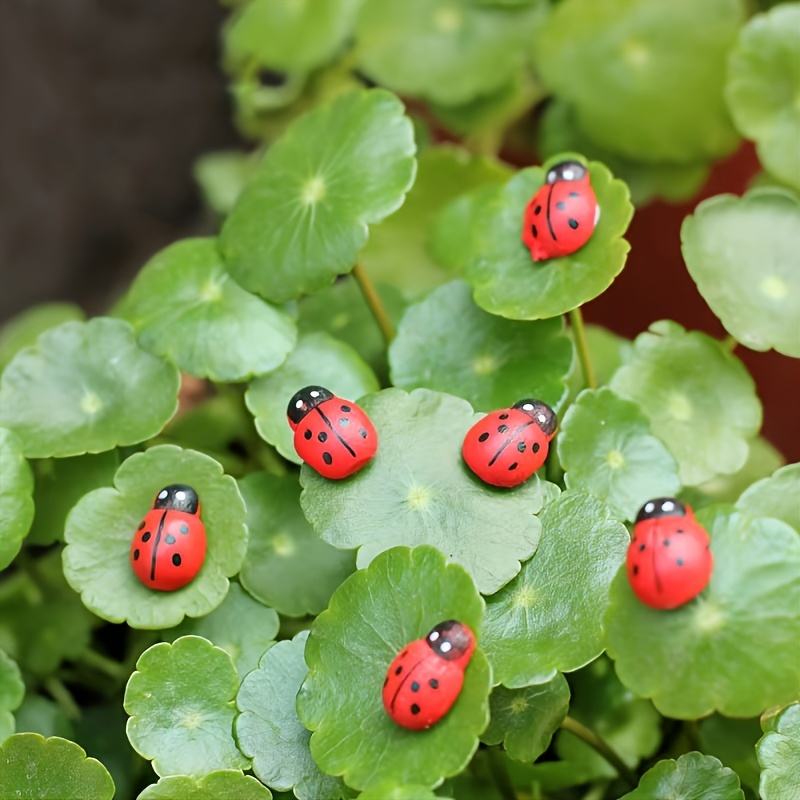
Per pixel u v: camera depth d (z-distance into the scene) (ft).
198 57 1.73
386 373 1.19
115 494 1.09
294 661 1.05
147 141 1.74
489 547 1.03
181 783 1.01
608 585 1.03
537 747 1.03
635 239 1.33
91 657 1.17
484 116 1.32
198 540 1.06
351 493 1.05
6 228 1.70
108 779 1.02
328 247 1.13
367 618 1.02
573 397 1.16
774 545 1.01
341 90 1.39
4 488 1.08
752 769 1.08
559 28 1.28
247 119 1.42
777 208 1.13
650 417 1.11
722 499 1.15
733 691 0.99
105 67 1.73
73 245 1.72
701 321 1.32
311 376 1.13
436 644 0.98
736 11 1.27
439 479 1.05
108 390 1.13
